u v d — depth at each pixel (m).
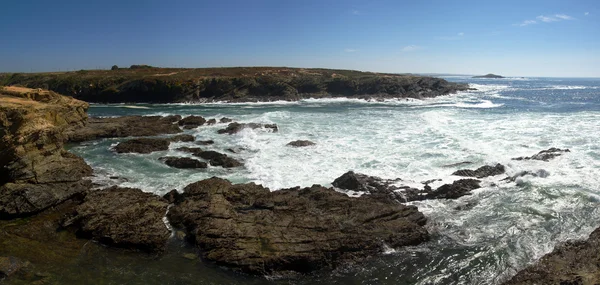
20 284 10.71
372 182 17.73
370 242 12.64
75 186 16.92
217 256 12.07
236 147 25.88
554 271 10.68
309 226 13.31
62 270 11.50
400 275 11.54
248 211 14.68
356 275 11.62
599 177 18.62
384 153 23.59
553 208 15.54
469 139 26.53
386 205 14.93
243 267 11.66
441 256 12.44
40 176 16.69
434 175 19.45
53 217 15.07
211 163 22.23
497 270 11.59
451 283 11.09
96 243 13.12
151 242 12.80
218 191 16.11
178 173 20.67
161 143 26.23
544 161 20.92
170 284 11.01
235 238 12.69
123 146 25.64
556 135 27.11
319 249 12.19
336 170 20.61
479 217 14.98
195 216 14.12
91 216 14.05
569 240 12.64
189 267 11.86
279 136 29.52
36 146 17.27
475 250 12.73
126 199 15.40
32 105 18.14
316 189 16.41
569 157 21.61
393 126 32.75
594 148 23.44
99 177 19.81
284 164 21.97
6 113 16.28
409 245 12.99
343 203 15.00
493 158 21.81
